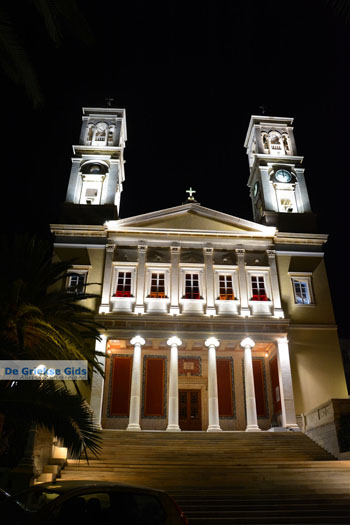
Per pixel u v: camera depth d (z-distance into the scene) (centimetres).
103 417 2686
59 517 654
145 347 2912
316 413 2256
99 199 3247
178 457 1945
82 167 3338
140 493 730
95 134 3584
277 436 2288
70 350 1508
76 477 1605
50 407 1035
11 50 741
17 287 1405
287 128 3725
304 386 2681
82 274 2916
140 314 2770
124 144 3866
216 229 3098
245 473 1666
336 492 1534
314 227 3203
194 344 2822
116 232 3047
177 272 2930
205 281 2925
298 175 3444
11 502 715
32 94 792
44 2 718
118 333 2695
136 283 2881
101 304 2781
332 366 2750
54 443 1723
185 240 3045
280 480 1614
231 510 1370
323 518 1316
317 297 2952
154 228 3048
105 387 2769
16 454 1555
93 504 689
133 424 2486
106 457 1930
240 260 2997
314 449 2122
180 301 2852
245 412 2816
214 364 2661
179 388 2908
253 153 3791
